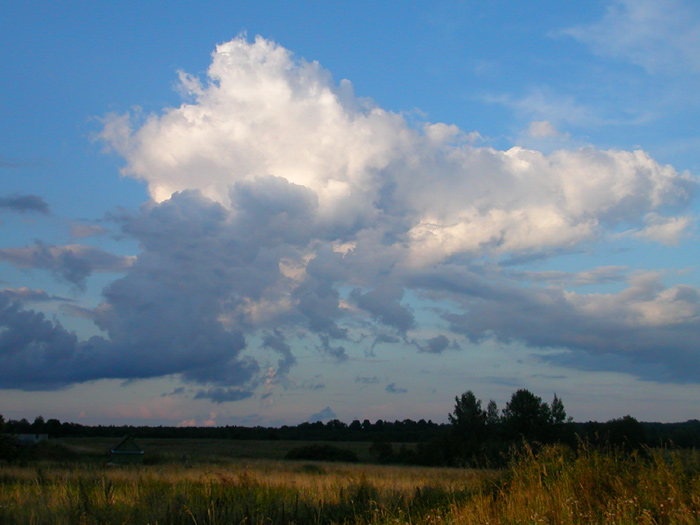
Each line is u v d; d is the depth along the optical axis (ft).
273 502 38.37
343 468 146.72
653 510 25.52
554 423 227.81
